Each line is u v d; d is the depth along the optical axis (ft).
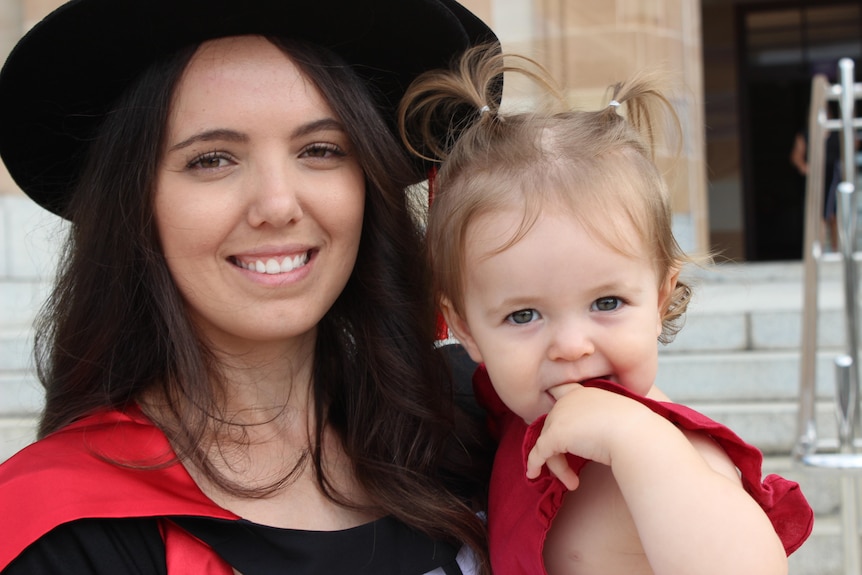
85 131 4.73
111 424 4.23
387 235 4.85
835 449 8.99
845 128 10.72
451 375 5.12
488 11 18.42
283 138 4.17
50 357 4.74
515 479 4.49
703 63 35.42
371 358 4.79
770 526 3.59
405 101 4.92
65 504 3.82
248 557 4.02
